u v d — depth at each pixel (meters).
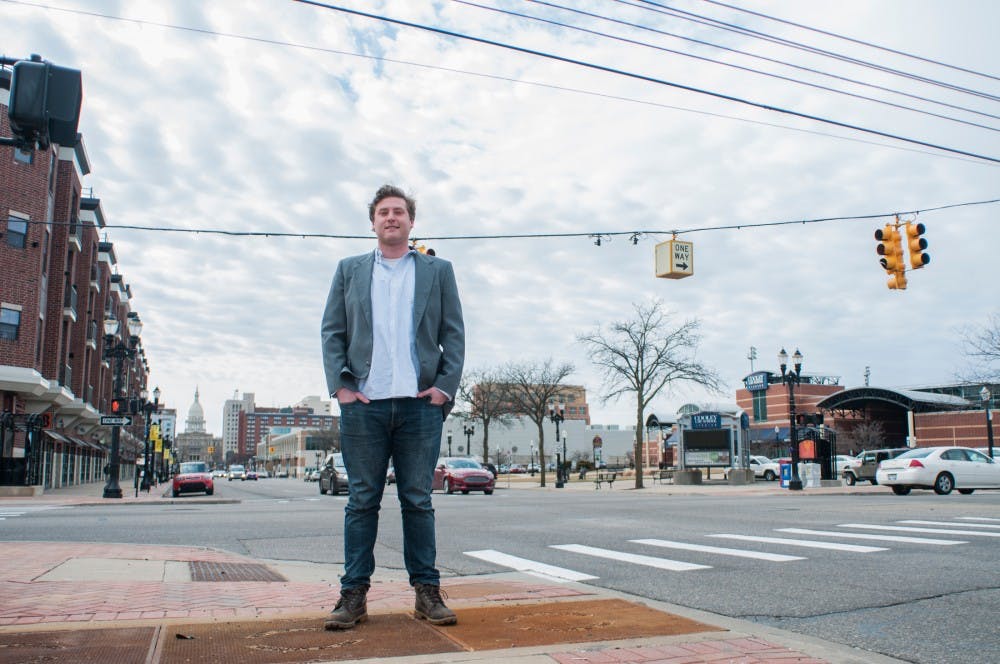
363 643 3.62
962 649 4.18
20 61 7.24
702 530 11.23
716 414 39.50
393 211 4.22
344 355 4.19
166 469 72.75
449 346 4.24
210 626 4.00
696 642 3.76
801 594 5.83
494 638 3.75
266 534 11.26
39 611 4.50
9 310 29.78
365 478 4.07
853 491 24.84
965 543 9.09
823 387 81.75
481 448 99.00
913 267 16.12
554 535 10.79
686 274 16.12
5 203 29.89
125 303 63.09
